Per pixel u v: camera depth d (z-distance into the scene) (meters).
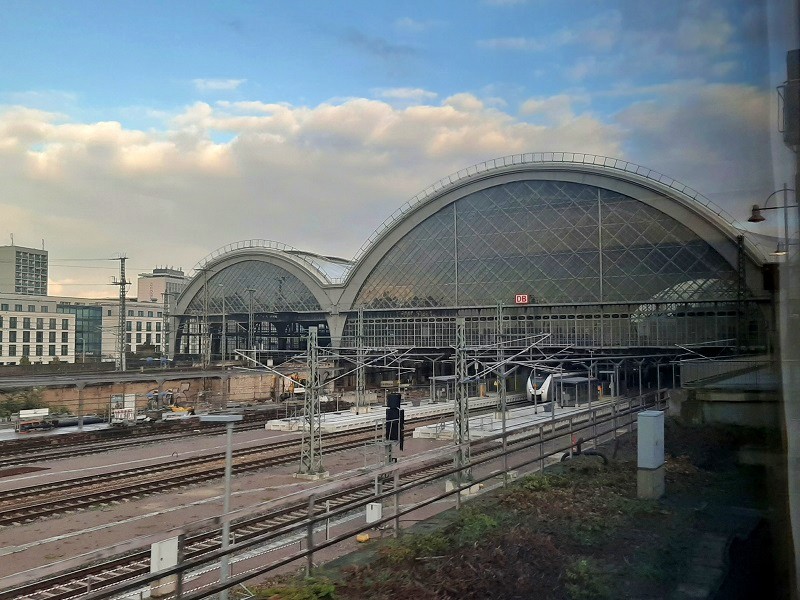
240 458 26.91
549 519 9.06
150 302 112.25
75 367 49.59
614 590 6.56
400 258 63.56
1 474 24.11
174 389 50.88
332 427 35.69
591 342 50.88
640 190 47.69
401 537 8.81
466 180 57.88
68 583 12.27
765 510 5.92
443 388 58.69
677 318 45.19
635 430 17.66
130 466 25.61
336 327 67.69
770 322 5.27
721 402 11.51
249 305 74.38
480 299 57.94
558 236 53.19
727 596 6.00
